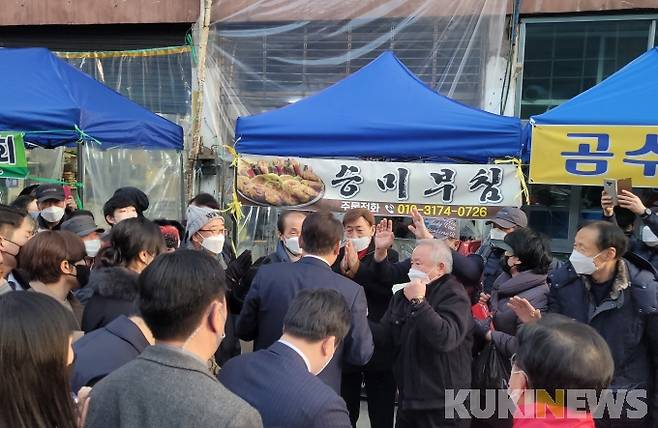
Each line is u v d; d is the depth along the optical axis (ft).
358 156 12.01
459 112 11.89
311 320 5.23
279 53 19.17
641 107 10.96
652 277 7.71
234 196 12.43
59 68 14.14
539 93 18.19
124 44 20.43
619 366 7.71
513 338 7.50
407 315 8.00
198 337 3.93
